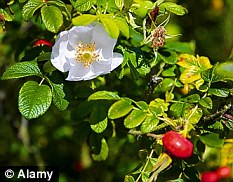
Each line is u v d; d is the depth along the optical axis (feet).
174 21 3.71
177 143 1.98
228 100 2.21
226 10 4.27
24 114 1.98
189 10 4.08
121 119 2.43
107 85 2.54
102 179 3.52
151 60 2.31
